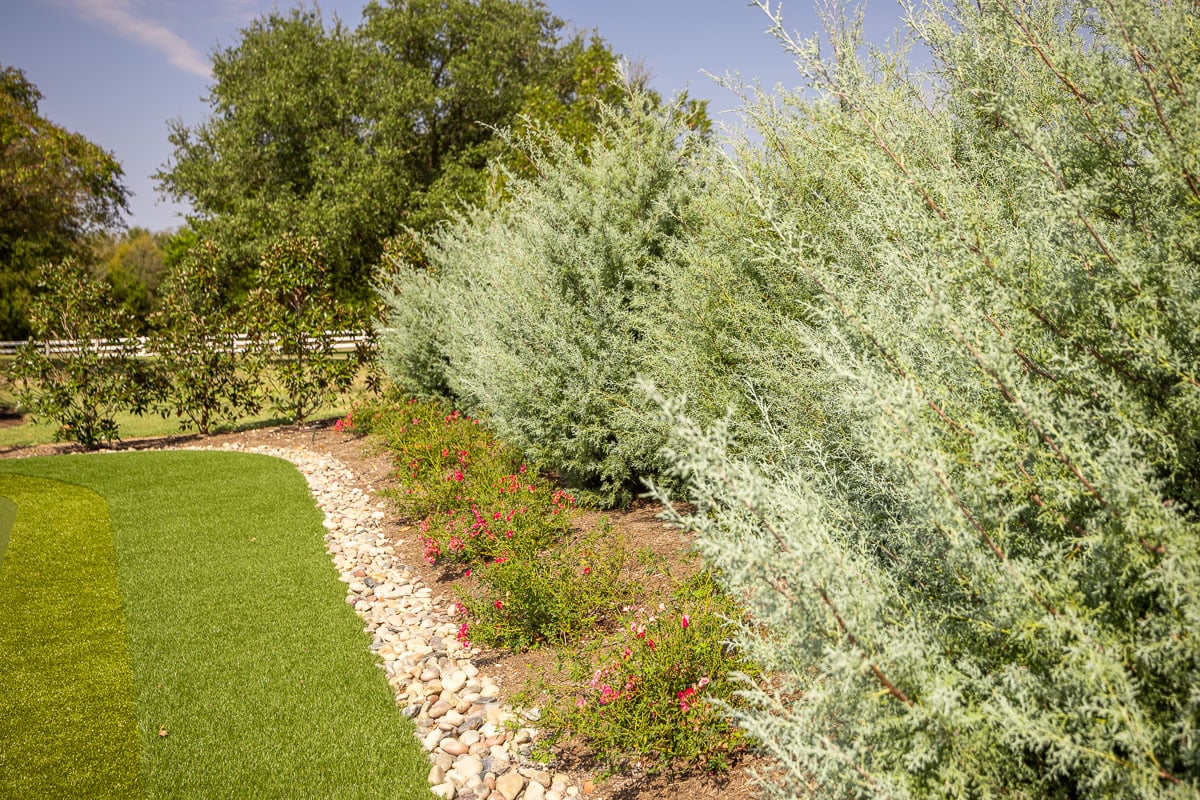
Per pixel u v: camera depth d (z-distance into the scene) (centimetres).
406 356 1101
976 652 199
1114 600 181
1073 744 161
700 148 645
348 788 327
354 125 2628
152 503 806
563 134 1261
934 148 282
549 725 339
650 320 570
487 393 714
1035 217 219
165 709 399
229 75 2677
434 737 364
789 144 446
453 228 1155
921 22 314
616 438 632
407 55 2852
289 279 1272
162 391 1244
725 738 311
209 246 1277
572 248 657
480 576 503
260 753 356
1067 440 177
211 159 2667
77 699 412
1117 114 209
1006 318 206
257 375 1268
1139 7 192
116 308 1219
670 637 348
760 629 335
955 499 184
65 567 620
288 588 565
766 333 448
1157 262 194
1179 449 188
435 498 680
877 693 171
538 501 607
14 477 944
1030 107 256
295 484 876
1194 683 155
